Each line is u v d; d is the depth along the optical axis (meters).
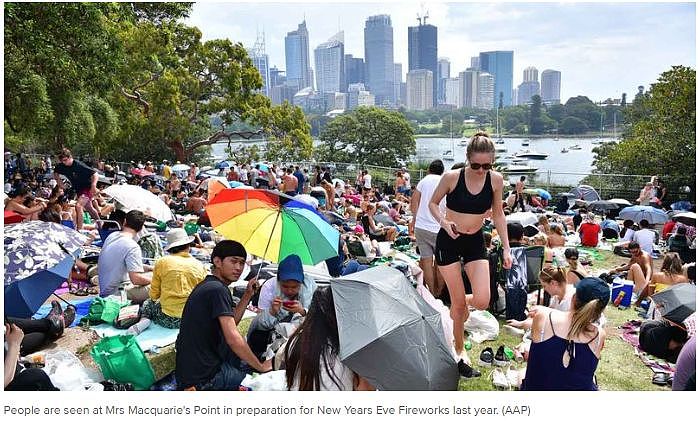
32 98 10.66
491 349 5.63
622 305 7.63
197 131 37.56
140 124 31.03
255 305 6.75
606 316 7.21
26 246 4.86
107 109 19.39
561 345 3.97
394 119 52.22
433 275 7.12
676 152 20.78
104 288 6.39
